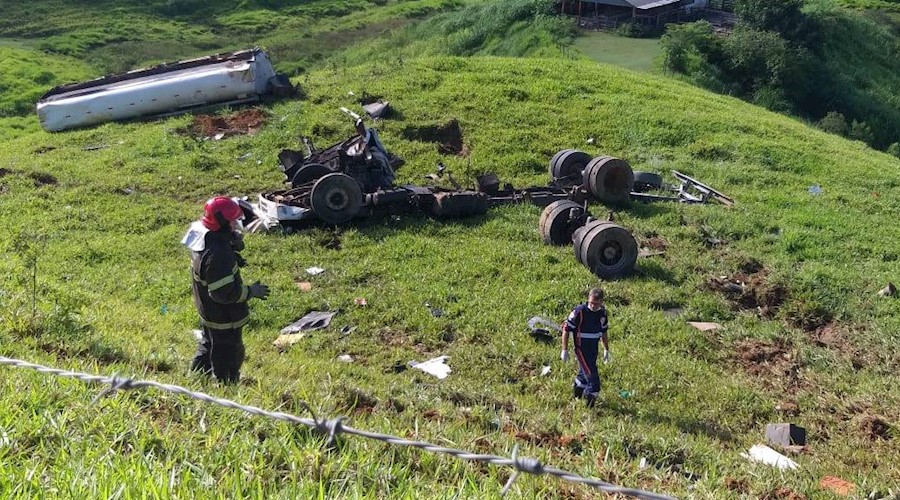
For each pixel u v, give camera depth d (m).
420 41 50.06
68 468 3.53
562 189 16.86
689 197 17.64
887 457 7.80
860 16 55.97
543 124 21.78
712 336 11.22
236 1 63.94
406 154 19.41
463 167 18.94
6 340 6.62
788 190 19.03
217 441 4.23
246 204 14.67
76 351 6.70
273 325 10.80
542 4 47.28
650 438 6.79
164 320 10.02
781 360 10.67
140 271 12.60
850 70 45.06
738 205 17.45
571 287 12.27
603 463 5.56
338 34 57.62
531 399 8.45
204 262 6.36
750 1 44.69
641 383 9.41
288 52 52.06
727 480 5.95
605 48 42.16
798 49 41.84
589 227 13.20
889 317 12.04
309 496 3.50
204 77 22.14
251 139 20.02
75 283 11.55
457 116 21.70
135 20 57.75
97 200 16.23
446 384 8.60
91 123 22.05
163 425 4.54
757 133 22.88
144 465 3.63
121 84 22.72
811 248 14.91
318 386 6.69
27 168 18.12
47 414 4.18
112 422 4.25
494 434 5.82
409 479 4.08
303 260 13.23
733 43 40.38
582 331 8.53
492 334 10.73
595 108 23.03
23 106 36.81
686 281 13.05
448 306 11.52
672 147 21.39
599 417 8.10
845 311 12.22
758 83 39.94
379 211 15.14
